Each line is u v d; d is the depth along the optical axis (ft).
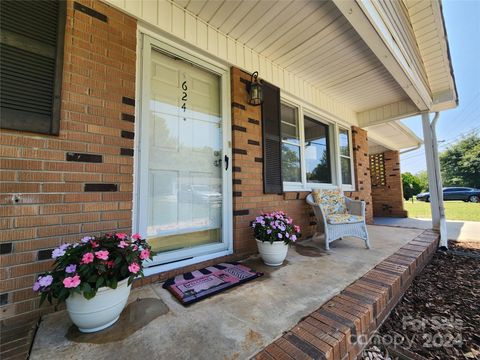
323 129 13.97
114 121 5.56
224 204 8.09
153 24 6.33
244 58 8.73
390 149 25.48
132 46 5.98
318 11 7.09
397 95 13.55
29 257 4.43
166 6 6.61
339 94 13.32
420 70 10.82
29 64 4.53
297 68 10.48
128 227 5.66
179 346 3.62
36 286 3.63
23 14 4.51
